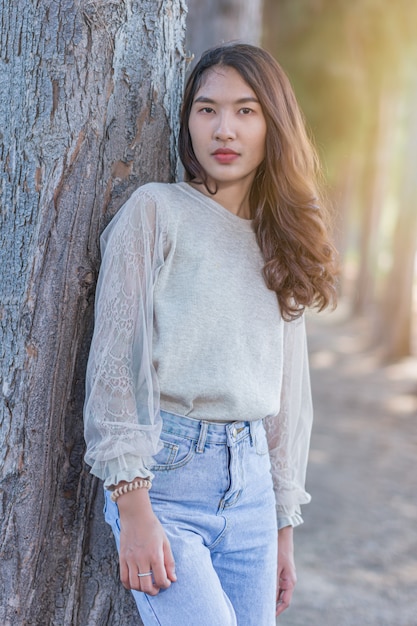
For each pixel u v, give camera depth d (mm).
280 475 2129
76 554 1976
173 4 2021
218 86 1830
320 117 11695
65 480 1943
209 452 1752
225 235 1843
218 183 1902
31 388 1886
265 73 1855
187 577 1651
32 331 1880
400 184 13977
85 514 1976
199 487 1744
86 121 1863
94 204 1896
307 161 1977
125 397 1649
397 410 9828
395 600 4086
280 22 11086
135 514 1610
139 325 1680
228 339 1790
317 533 5090
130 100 1928
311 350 15094
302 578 4316
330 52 11219
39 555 1928
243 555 1839
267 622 1893
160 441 1692
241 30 6973
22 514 1898
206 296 1769
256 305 1857
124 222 1727
